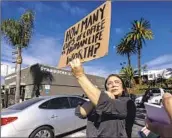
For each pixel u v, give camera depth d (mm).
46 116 7176
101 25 3180
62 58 4020
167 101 1931
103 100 2221
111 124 2328
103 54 3068
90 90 2207
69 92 30641
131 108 2449
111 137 2326
